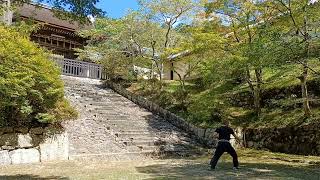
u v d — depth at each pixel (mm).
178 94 21016
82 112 17656
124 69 24531
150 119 19516
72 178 9094
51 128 12742
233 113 18906
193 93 20250
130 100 22656
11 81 9852
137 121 18562
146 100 21594
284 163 12555
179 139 17344
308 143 14656
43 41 31594
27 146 12023
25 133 12055
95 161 12570
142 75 25047
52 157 12594
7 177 9211
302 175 9859
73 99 19578
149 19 22547
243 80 18453
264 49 11344
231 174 10008
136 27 22703
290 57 10977
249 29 15820
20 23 11422
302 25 12305
